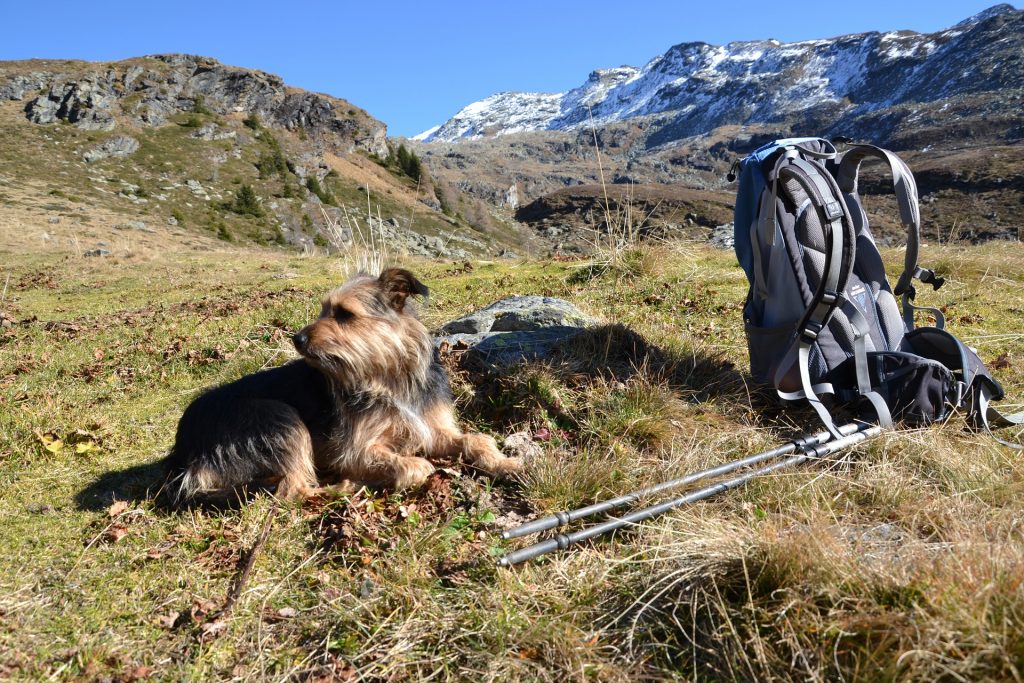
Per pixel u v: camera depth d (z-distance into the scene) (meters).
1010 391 1.77
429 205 46.03
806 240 1.56
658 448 1.49
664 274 3.50
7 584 1.16
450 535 1.20
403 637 0.98
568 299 3.04
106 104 37.69
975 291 3.08
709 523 1.09
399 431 1.43
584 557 1.12
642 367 1.81
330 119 48.88
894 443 1.38
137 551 1.24
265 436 1.37
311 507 1.33
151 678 0.95
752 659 0.87
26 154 32.12
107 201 29.19
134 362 2.51
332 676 0.92
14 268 6.50
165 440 1.81
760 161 1.64
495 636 0.94
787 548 0.96
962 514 1.12
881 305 1.66
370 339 1.37
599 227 3.79
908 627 0.81
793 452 1.39
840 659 0.83
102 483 1.56
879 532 1.10
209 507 1.36
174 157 37.06
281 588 1.12
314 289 4.14
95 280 5.69
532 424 1.63
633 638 0.95
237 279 5.35
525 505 1.32
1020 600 0.80
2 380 2.41
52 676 0.95
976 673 0.76
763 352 1.67
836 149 1.74
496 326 2.26
